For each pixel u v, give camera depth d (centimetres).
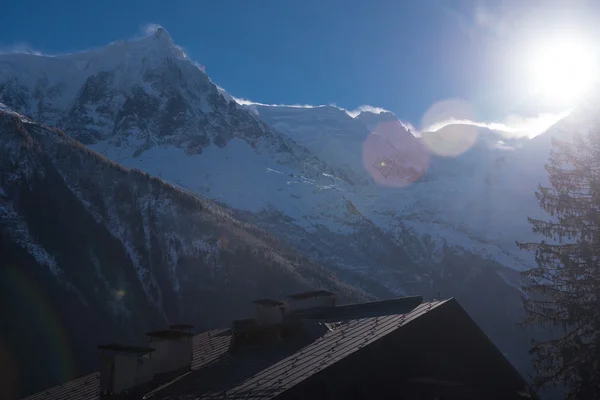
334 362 2005
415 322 2222
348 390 2016
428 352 2239
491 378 2355
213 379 2303
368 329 2286
